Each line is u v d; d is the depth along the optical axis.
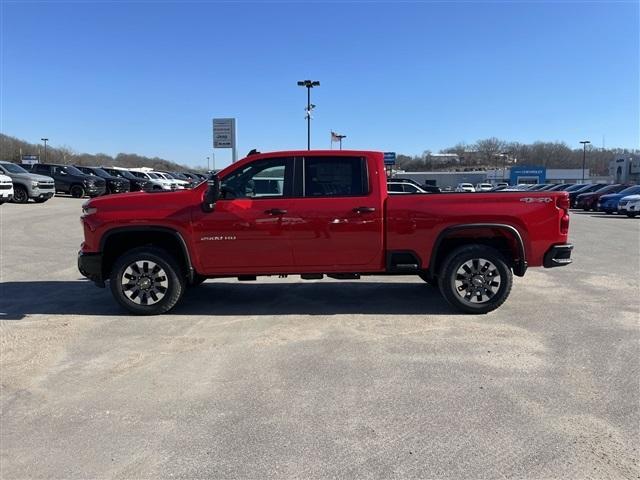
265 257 6.41
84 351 5.22
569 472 3.11
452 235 6.49
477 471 3.12
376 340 5.51
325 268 6.47
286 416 3.81
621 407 3.93
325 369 4.70
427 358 4.96
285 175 6.44
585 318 6.34
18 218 19.16
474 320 6.27
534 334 5.70
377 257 6.45
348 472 3.11
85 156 107.50
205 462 3.23
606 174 146.12
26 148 99.00
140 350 5.24
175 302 6.51
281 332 5.80
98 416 3.84
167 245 6.77
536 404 3.98
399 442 3.45
